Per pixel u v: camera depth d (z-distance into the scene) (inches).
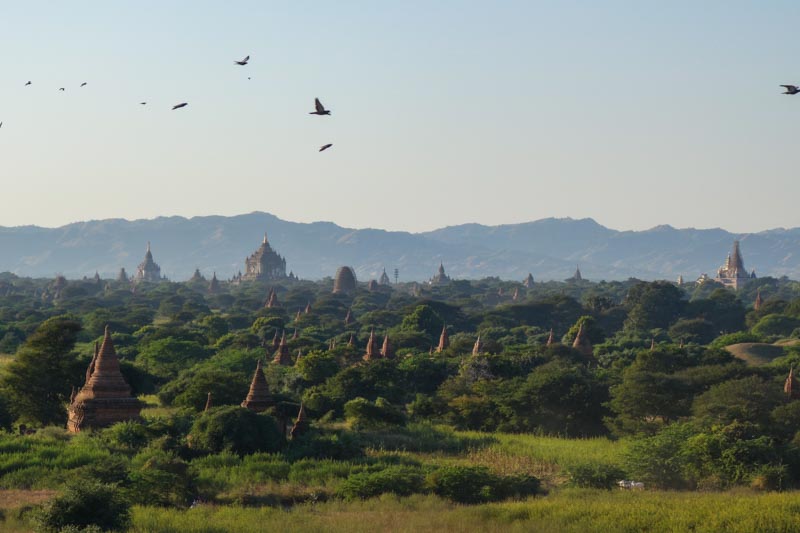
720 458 3558.1
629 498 3093.0
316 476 3531.0
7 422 4594.0
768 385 4862.2
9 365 4864.7
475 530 2598.4
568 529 2568.9
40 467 3380.9
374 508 3034.0
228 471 3545.8
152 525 2642.7
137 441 3868.1
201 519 2738.7
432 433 4717.0
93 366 4719.5
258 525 2647.6
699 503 2859.3
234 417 3880.4
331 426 4763.8
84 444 3791.8
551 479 3668.8
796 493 3169.3
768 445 3602.4
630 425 4852.4
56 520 2566.4
